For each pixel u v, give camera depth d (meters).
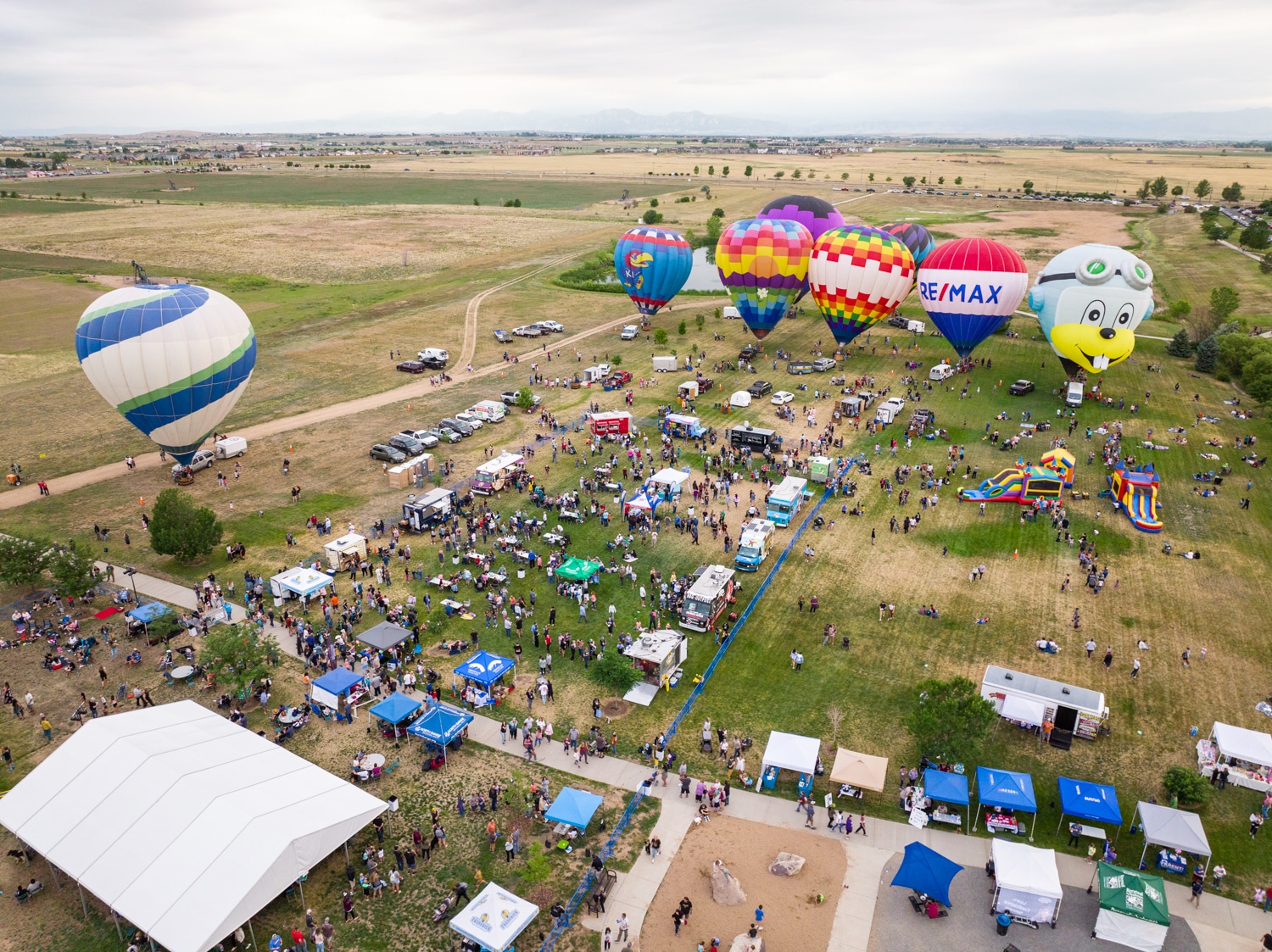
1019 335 112.94
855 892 33.25
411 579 56.12
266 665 47.12
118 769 34.97
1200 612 52.31
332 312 129.25
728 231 101.75
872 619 51.84
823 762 40.50
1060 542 60.81
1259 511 65.19
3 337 114.12
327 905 32.56
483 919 30.23
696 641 49.94
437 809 37.00
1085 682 45.81
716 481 70.94
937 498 67.44
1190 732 42.16
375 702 44.44
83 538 61.38
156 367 63.75
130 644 49.03
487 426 84.31
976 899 32.94
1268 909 32.47
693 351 108.69
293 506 66.62
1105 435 79.31
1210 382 93.88
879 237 92.81
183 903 29.80
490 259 169.88
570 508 64.62
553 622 51.19
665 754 40.66
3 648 48.44
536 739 41.56
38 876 33.91
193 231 196.00
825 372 99.19
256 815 32.34
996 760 40.41
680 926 31.39
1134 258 80.75
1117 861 34.75
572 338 115.94
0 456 76.25
